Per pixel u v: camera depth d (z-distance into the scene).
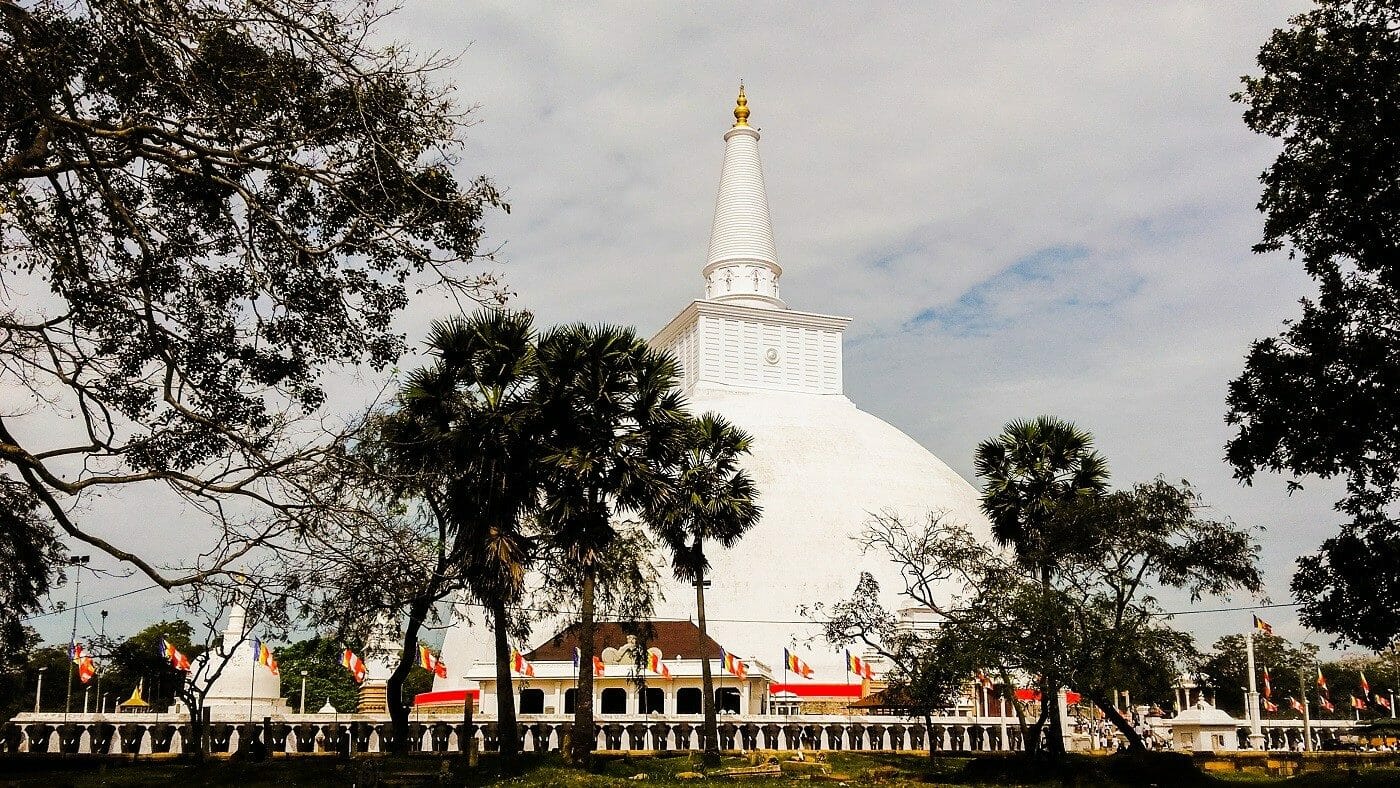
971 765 39.91
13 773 34.88
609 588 44.47
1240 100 26.89
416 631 40.53
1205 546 38.34
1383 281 25.12
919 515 77.31
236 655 54.09
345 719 48.84
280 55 20.52
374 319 23.72
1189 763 38.00
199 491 20.52
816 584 73.38
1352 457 25.86
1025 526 47.12
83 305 21.17
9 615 26.70
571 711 60.81
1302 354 26.19
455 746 48.62
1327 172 24.70
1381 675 93.44
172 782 31.89
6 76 17.83
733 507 46.38
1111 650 37.03
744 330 94.50
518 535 37.19
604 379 37.72
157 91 20.30
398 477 21.97
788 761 43.00
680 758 43.41
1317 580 26.73
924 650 47.41
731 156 98.50
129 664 44.56
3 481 23.45
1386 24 24.47
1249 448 26.66
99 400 21.34
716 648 61.22
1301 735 66.69
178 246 22.70
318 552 21.31
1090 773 38.59
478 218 21.92
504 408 36.75
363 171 21.20
